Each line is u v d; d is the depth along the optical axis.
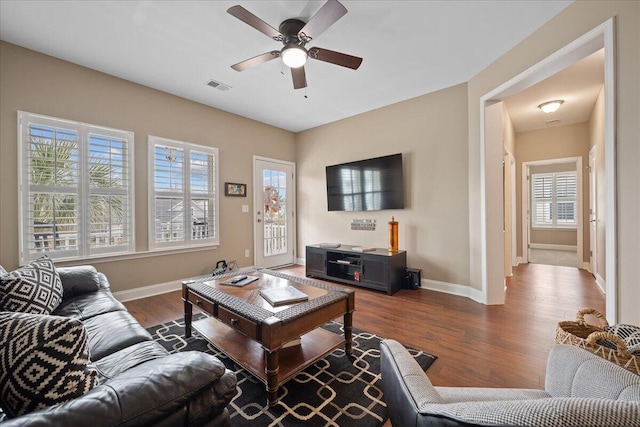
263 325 1.52
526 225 5.73
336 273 4.25
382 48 2.69
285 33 2.28
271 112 4.37
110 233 3.10
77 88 2.91
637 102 1.69
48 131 2.74
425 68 3.06
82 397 0.71
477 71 3.13
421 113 3.77
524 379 1.75
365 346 2.17
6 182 2.53
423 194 3.77
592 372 0.86
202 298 2.03
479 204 3.22
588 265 5.03
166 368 0.86
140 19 2.25
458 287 3.49
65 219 2.81
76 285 2.10
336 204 4.68
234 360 1.76
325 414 1.46
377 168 4.11
